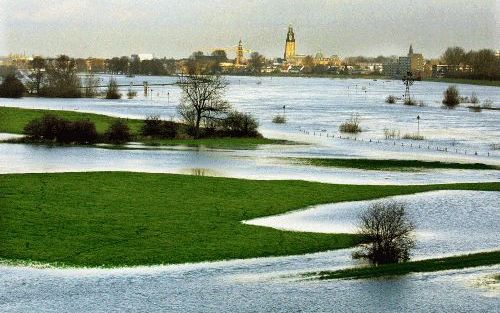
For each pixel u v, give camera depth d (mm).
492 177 190125
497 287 97938
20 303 90438
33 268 102750
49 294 93562
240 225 128375
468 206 147750
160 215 133625
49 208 135750
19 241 113938
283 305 91125
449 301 93188
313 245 116375
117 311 88625
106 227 123875
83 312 88062
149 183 164125
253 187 163375
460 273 103250
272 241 118250
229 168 195500
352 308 90625
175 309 89500
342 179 182000
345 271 104062
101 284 97438
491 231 126938
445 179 185500
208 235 121000
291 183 169500
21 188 153375
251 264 106812
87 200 144000
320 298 93750
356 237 121125
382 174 192125
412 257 110938
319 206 146625
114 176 171500
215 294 94625
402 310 89938
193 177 173500
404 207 145750
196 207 141375
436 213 140875
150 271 102875
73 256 108125
